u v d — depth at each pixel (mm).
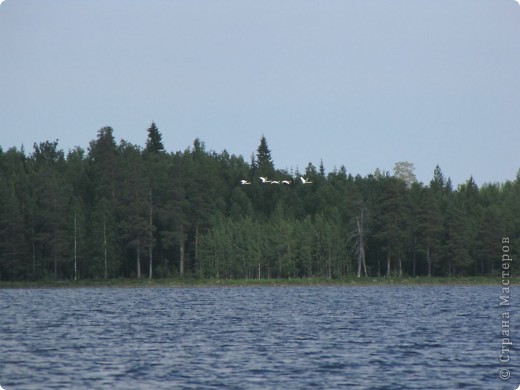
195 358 181750
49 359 182500
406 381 156875
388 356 184375
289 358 181250
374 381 156625
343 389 149625
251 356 184125
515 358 182125
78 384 155000
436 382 156000
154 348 197625
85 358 183375
